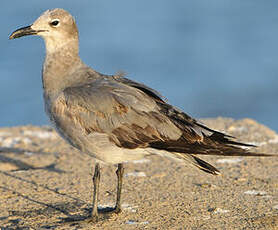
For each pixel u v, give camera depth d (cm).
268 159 1500
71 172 1431
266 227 1045
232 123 1869
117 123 1069
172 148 1059
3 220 1120
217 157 1527
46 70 1159
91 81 1125
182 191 1262
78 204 1202
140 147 1075
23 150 1659
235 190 1260
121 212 1144
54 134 1839
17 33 1172
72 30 1171
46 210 1173
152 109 1077
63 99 1104
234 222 1075
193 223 1076
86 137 1086
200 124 1080
